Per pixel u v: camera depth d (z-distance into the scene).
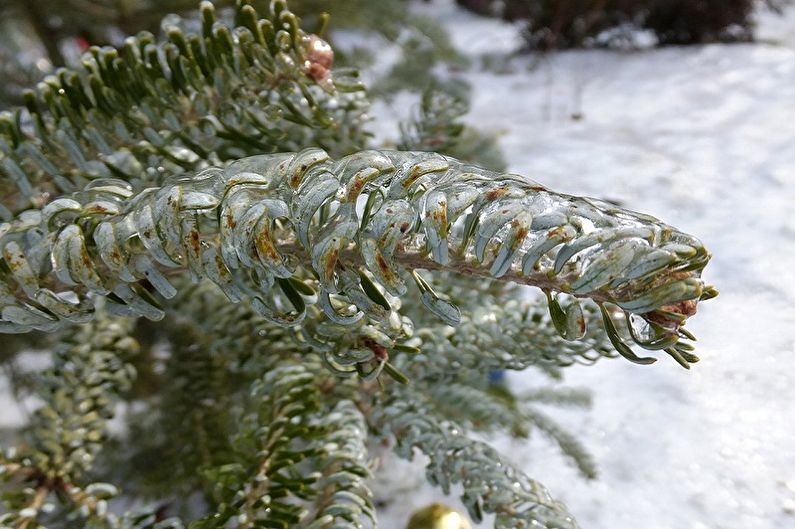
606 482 0.61
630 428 0.68
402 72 0.59
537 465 0.62
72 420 0.31
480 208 0.13
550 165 1.38
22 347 0.46
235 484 0.26
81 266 0.14
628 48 2.25
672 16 2.21
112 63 0.23
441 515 0.40
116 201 0.16
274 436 0.26
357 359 0.19
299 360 0.30
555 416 0.69
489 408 0.34
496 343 0.28
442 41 0.56
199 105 0.24
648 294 0.13
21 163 0.23
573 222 0.13
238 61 0.23
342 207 0.14
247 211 0.13
